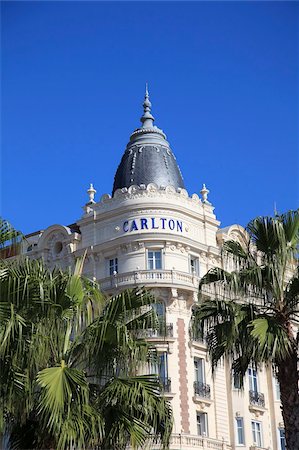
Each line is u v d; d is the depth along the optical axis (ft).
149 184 175.94
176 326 164.25
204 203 186.70
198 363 167.53
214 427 164.96
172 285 165.27
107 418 70.69
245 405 172.96
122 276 167.63
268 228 86.63
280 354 81.61
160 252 170.71
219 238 185.37
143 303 76.02
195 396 161.68
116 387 70.49
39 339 68.69
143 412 71.51
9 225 75.51
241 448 167.63
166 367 159.84
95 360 73.46
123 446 71.56
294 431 79.66
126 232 173.58
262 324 79.77
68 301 72.74
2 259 75.46
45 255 188.96
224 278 87.86
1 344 65.21
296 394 81.10
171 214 173.99
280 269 84.94
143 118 198.49
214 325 88.17
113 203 179.32
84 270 179.11
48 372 67.00
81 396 68.03
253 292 87.04
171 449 150.71
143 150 189.67
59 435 66.13
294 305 85.35
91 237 181.47
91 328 73.31
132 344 72.79
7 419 70.49
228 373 173.68
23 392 67.10
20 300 69.36
